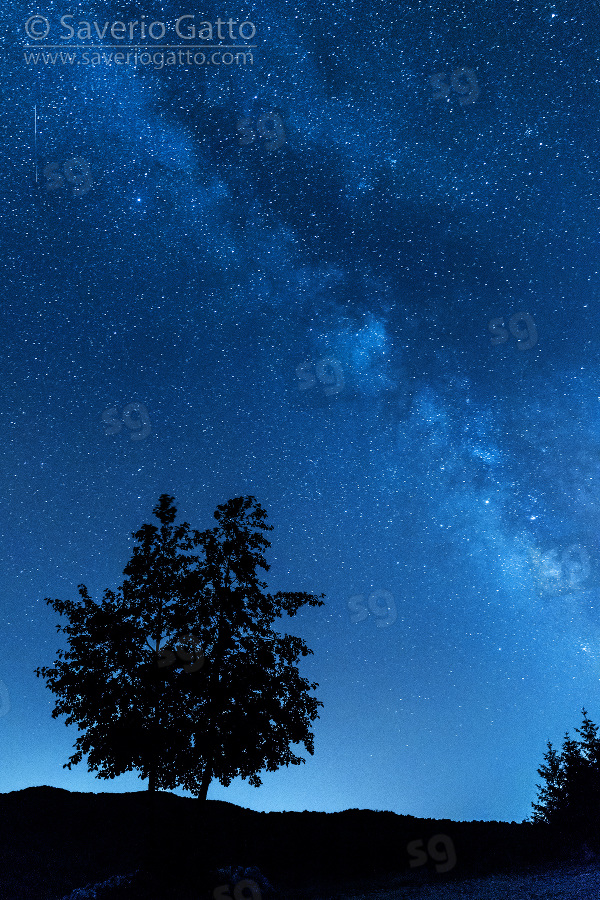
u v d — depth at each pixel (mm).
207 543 19750
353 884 18234
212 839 21547
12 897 16031
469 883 16375
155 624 18484
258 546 20188
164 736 17000
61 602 18484
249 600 19469
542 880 15320
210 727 17641
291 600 19891
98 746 17172
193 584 18750
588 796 22031
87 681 17359
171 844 17047
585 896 12398
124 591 18922
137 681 17641
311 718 18969
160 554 19469
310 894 16969
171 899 15188
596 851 18297
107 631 17891
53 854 21078
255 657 18688
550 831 21547
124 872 18812
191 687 17766
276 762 18234
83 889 16062
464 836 23609
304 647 19484
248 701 18203
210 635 18750
